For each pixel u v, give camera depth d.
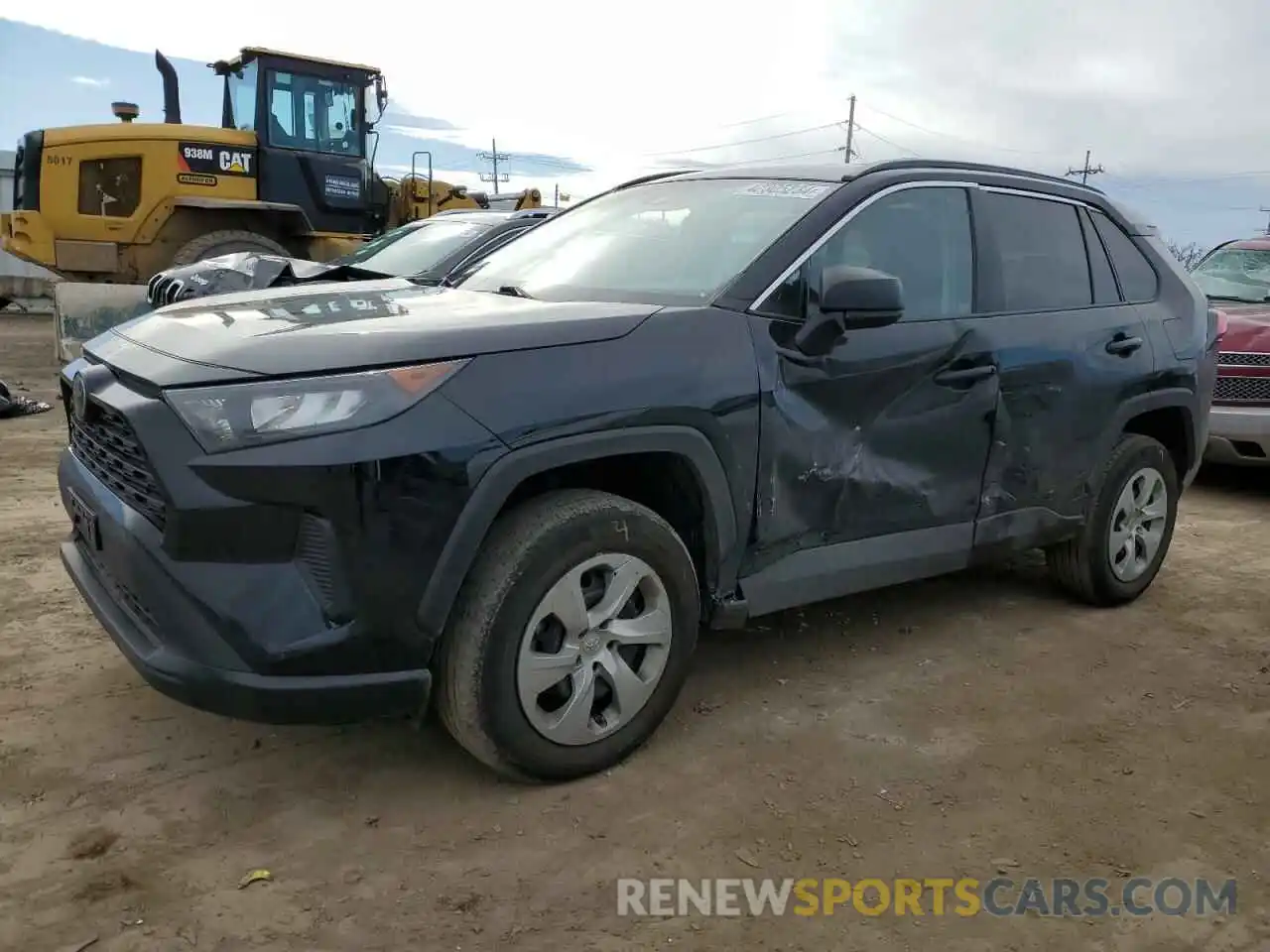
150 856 2.61
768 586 3.34
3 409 8.36
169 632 2.53
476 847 2.71
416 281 4.90
